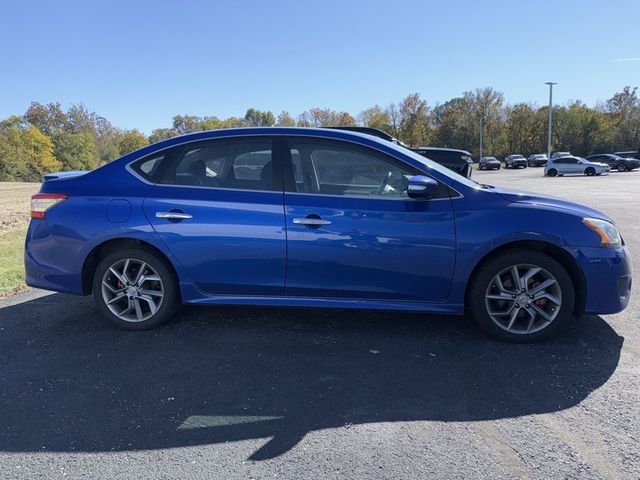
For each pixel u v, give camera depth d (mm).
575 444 2582
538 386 3203
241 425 2820
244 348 3885
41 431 2791
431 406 2988
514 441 2617
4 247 8555
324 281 3910
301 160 3986
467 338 3994
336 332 4172
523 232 3666
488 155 79688
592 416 2844
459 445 2592
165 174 4137
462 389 3184
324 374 3432
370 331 4180
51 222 4184
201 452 2574
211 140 4121
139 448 2617
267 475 2383
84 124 88688
